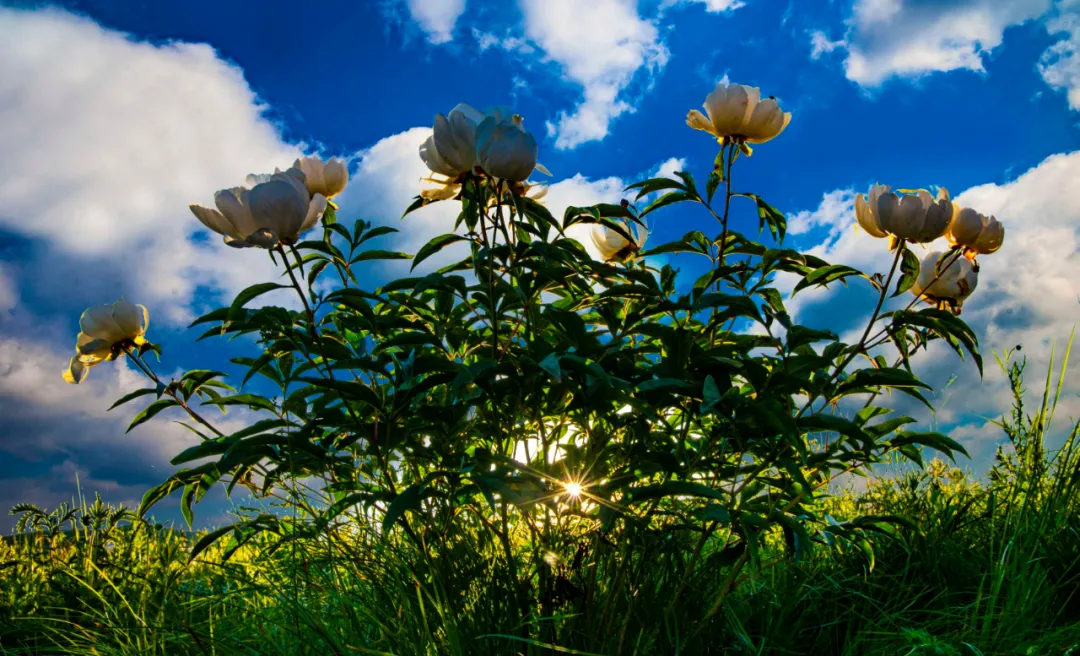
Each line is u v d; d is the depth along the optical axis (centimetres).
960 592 201
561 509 163
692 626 171
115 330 177
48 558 248
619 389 141
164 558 246
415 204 171
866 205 168
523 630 163
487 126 150
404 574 178
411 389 143
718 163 183
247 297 146
